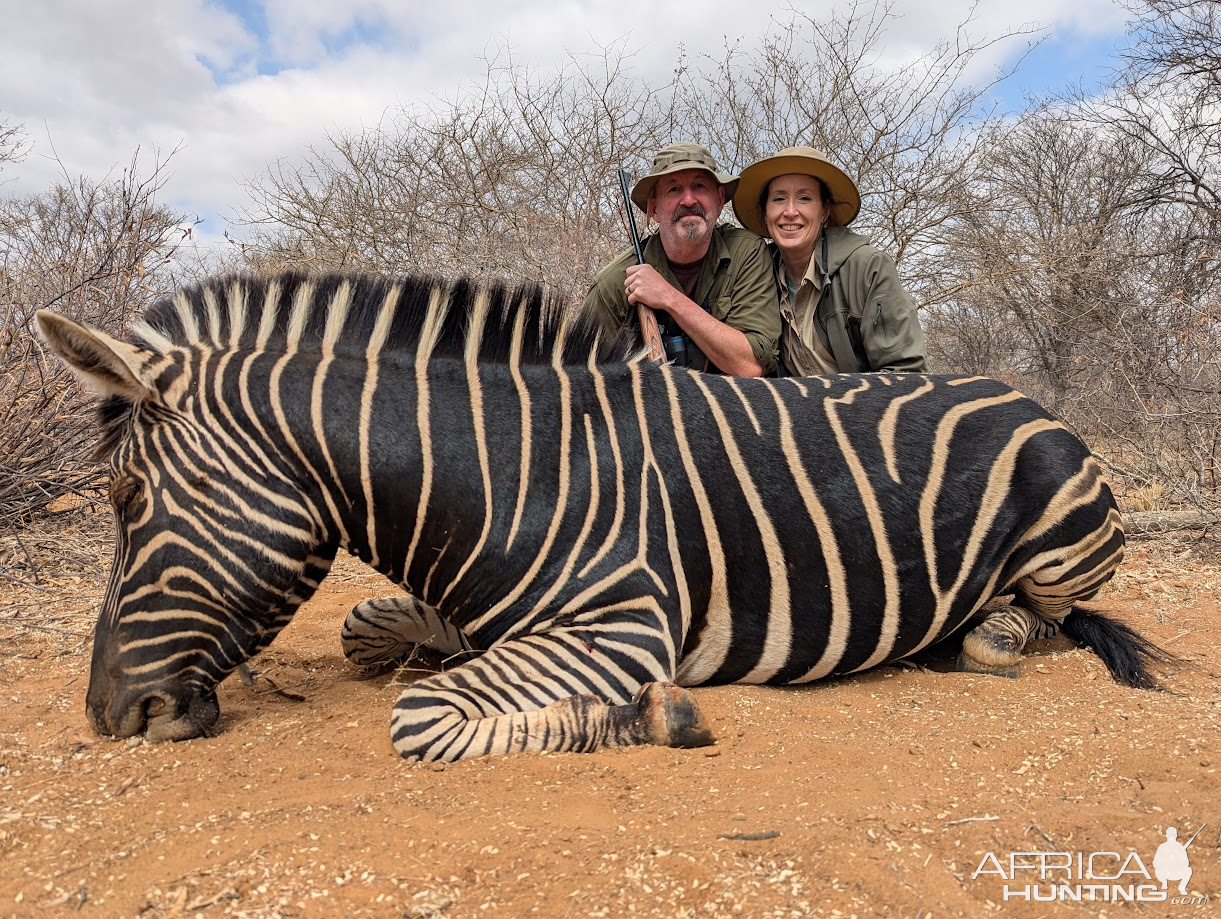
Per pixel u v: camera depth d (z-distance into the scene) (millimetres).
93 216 8555
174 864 2221
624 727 2883
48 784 2680
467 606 3207
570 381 3348
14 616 4512
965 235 11859
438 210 10656
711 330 4641
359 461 3092
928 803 2504
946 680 3688
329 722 3188
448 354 3271
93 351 2887
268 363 3113
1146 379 8367
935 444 3627
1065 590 3828
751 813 2406
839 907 1998
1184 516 6441
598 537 3145
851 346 5016
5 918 2012
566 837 2291
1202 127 14922
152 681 2963
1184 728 3053
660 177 5062
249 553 2996
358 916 2006
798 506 3412
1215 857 2232
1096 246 12773
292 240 11055
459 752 2799
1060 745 2941
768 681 3549
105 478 6375
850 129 11367
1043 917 2006
